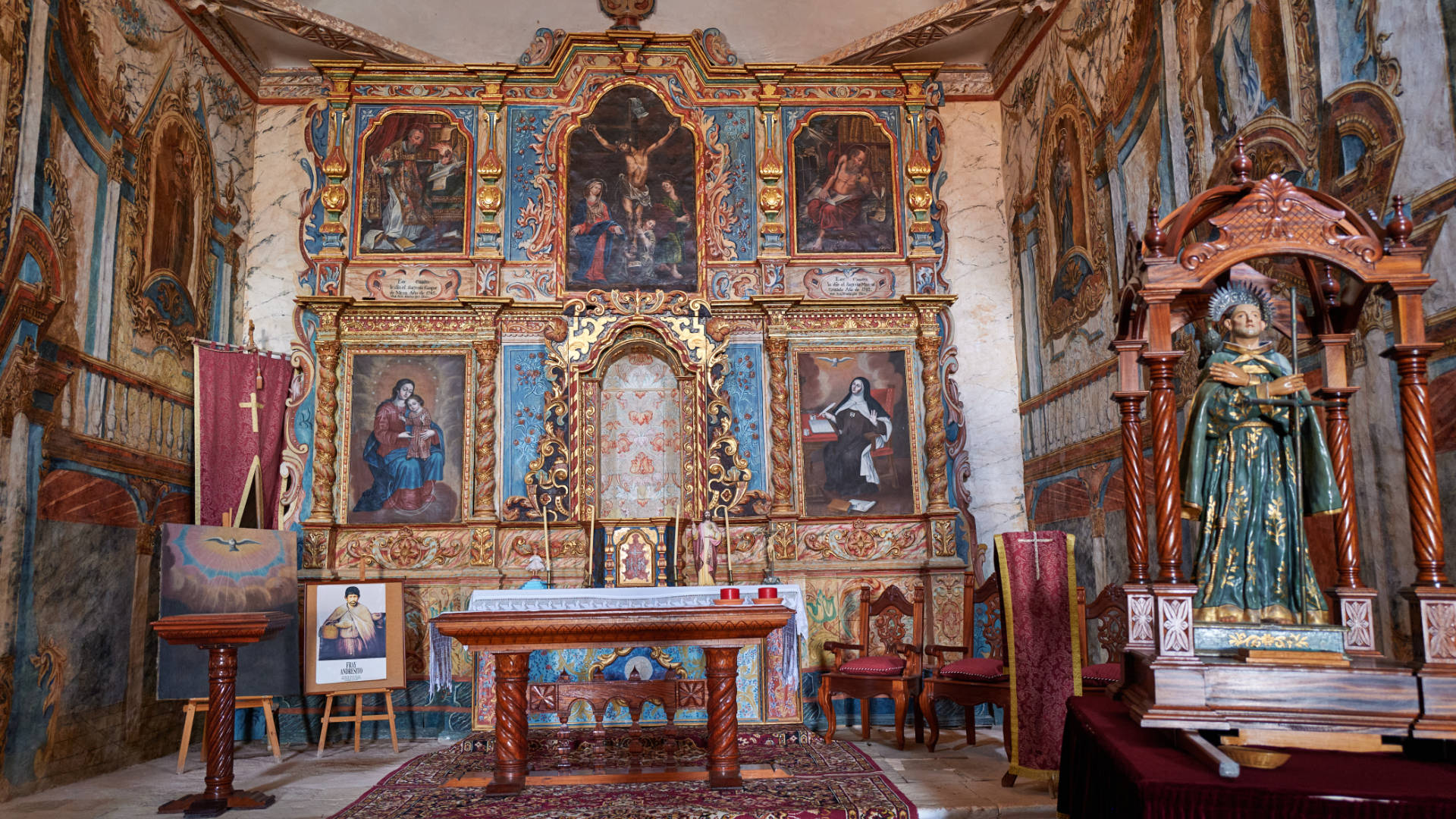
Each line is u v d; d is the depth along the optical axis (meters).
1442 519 4.36
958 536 9.60
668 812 5.20
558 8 10.21
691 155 10.16
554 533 9.34
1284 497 3.66
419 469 9.31
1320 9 5.16
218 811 5.70
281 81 10.10
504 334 9.69
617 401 9.84
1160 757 3.09
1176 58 6.77
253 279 9.73
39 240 6.40
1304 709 3.26
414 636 8.99
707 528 8.90
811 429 9.62
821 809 5.26
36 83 6.39
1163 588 3.42
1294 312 3.79
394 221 9.85
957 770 6.57
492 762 6.86
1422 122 4.44
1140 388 4.15
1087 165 8.29
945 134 10.33
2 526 5.98
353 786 6.52
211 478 8.51
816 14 10.28
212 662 5.91
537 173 10.04
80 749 6.80
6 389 6.02
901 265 10.07
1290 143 5.45
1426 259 4.44
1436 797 2.67
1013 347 10.02
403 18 9.93
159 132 8.14
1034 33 9.50
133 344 7.63
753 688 7.54
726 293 9.95
